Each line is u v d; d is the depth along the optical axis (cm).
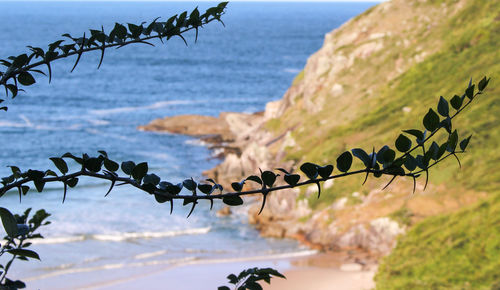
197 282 2519
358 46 4572
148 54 18550
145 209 3738
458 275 1850
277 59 18438
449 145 229
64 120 7969
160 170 5059
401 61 4256
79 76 13175
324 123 4059
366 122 3772
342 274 2447
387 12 4809
